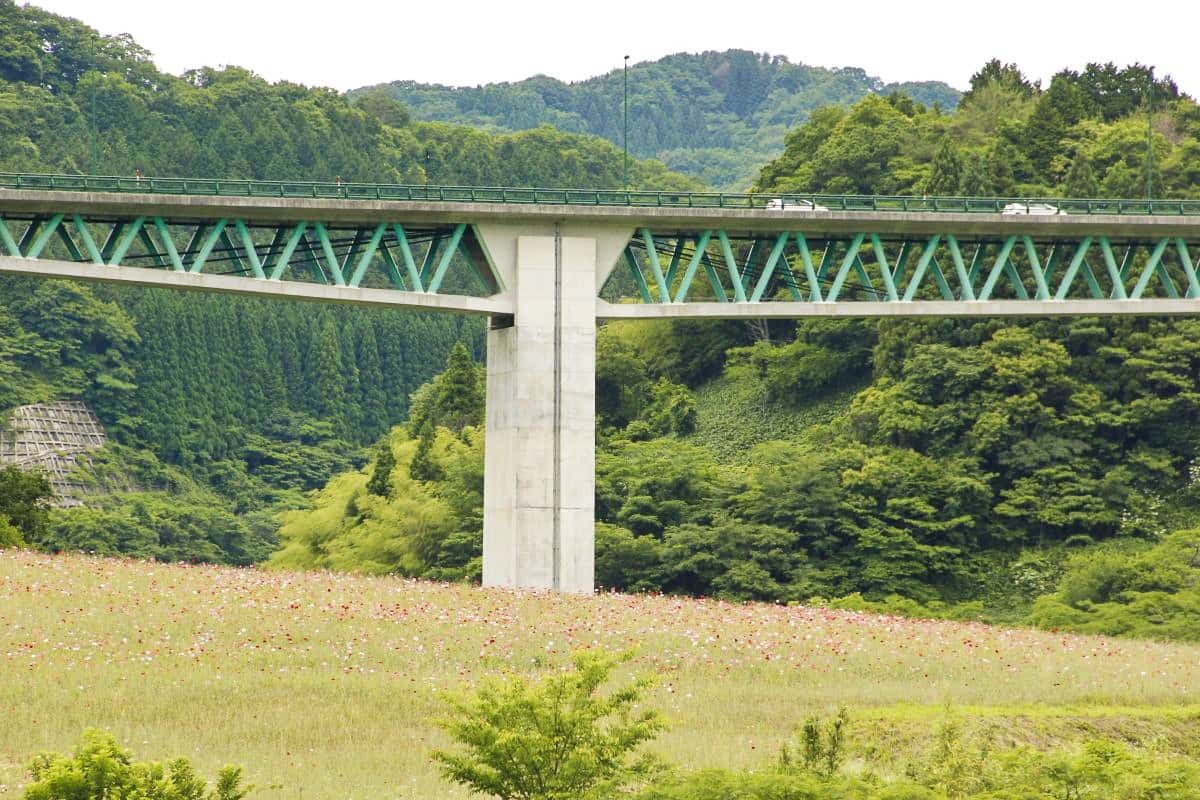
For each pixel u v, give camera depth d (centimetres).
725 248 12044
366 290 11162
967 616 14112
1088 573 13475
